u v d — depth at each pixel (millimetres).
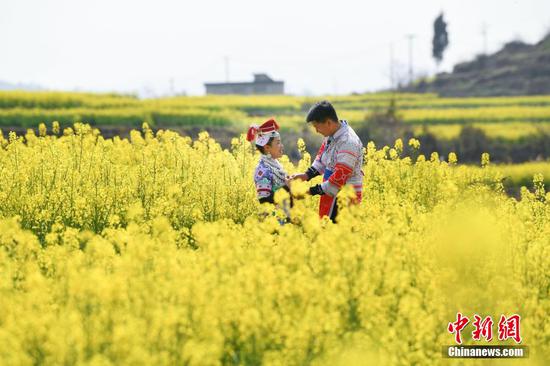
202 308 6727
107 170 15430
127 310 6691
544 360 7480
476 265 8891
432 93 150375
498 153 56250
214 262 7691
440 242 9039
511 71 151375
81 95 73625
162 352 5949
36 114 50031
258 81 199000
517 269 9125
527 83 144625
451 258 8922
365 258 7953
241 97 110312
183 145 18266
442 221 9633
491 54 169750
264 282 7316
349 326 7273
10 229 8570
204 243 8492
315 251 8266
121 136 49719
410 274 8672
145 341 6113
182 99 90875
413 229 10172
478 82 151375
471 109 88125
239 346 6922
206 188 14469
